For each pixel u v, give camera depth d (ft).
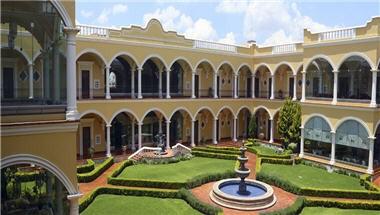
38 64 52.60
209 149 110.32
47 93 47.57
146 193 70.03
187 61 119.44
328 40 96.17
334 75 94.79
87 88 104.27
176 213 60.90
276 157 102.22
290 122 111.04
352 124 89.51
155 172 87.20
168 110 114.73
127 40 103.30
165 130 122.31
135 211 61.46
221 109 130.72
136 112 106.63
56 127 36.01
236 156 103.81
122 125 112.06
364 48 86.69
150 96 118.01
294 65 122.83
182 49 117.29
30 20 43.06
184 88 127.85
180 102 117.80
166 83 118.73
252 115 139.03
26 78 55.57
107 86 100.07
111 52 100.01
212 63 126.93
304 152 104.47
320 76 105.91
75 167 37.81
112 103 100.83
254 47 139.23
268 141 131.95
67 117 37.76
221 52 128.88
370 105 85.05
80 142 102.78
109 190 70.90
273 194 68.03
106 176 82.89
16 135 33.55
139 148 108.27
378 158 88.89
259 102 136.36
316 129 100.07
